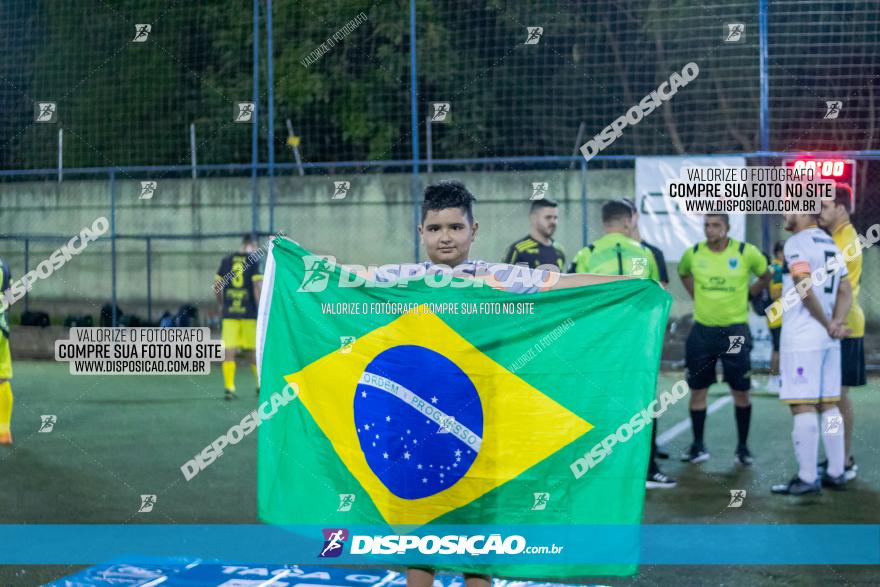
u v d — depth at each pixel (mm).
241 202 21094
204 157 23578
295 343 5789
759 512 8672
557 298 5539
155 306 21281
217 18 23438
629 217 10039
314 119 23375
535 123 21812
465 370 5551
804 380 9297
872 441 11773
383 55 22219
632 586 6742
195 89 23672
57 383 16922
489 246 19484
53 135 23438
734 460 10883
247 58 23406
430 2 22000
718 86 20984
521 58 21906
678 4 20938
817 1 18812
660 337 5531
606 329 5535
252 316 15383
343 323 5707
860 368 9977
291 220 20703
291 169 22766
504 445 5535
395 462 5590
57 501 9094
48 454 11188
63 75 23562
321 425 5727
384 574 7082
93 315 21172
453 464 5555
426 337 5570
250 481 9930
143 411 14141
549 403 5535
